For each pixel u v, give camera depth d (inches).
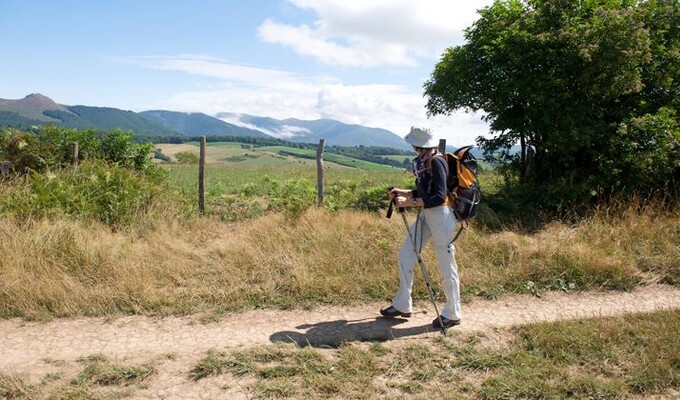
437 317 191.6
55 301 205.0
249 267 249.4
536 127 378.6
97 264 238.5
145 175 402.0
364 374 152.8
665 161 350.9
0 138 406.9
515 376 151.7
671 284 237.8
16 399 138.7
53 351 170.2
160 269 240.4
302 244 277.7
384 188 409.7
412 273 199.0
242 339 179.9
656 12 387.9
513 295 225.9
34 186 342.6
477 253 268.7
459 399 140.3
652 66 381.7
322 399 140.5
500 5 412.2
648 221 306.7
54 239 251.1
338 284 227.0
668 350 162.4
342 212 342.0
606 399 141.0
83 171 369.4
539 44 365.7
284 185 423.5
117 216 321.7
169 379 150.8
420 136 181.9
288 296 219.5
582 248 262.2
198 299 214.5
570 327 182.1
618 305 213.9
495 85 391.9
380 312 202.1
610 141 362.3
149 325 193.0
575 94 374.3
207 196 438.0
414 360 162.1
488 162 438.3
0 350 170.4
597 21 354.0
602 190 364.8
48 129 414.6
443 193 178.4
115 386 146.7
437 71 441.7
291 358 162.4
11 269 222.7
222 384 148.1
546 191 385.1
